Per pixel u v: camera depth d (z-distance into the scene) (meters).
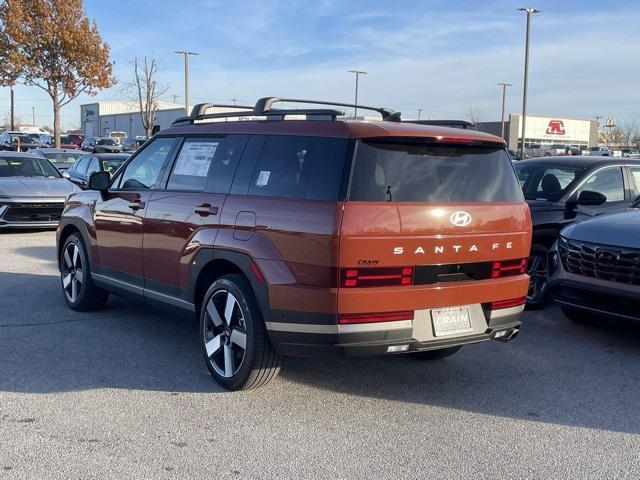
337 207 4.12
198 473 3.63
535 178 8.46
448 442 4.11
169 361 5.49
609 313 6.19
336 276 4.12
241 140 5.03
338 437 4.14
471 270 4.57
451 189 4.50
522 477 3.68
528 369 5.58
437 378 5.29
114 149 40.97
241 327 4.71
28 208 11.91
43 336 6.09
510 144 79.62
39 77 29.42
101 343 5.93
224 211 4.85
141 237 5.76
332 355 4.26
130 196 5.97
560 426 4.40
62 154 18.73
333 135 4.38
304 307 4.23
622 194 8.41
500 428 4.34
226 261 4.84
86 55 29.59
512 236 4.77
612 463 3.87
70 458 3.76
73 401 4.59
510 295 4.78
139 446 3.93
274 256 4.40
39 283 8.32
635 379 5.38
